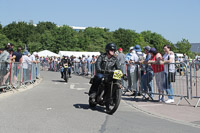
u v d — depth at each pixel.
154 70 7.92
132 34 114.94
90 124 4.75
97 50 97.31
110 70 5.89
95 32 106.69
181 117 5.61
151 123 5.00
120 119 5.27
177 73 7.37
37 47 80.06
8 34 78.50
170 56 7.53
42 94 8.85
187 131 4.44
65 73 13.95
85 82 14.41
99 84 6.03
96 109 6.31
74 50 90.69
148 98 8.29
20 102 6.99
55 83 13.45
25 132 4.12
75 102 7.27
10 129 4.27
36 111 5.79
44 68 31.67
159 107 6.79
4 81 8.90
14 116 5.23
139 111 6.27
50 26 102.56
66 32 90.25
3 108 6.06
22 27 80.62
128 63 9.23
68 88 11.08
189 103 7.16
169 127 4.70
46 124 4.65
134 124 4.88
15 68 10.03
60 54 47.25
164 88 7.61
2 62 8.67
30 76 12.59
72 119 5.11
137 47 10.15
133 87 8.67
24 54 11.98
